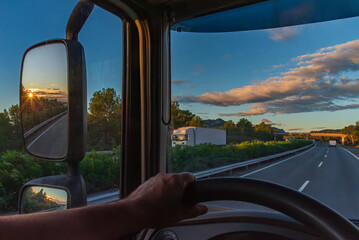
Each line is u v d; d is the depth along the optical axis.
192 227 1.32
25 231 0.40
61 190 1.34
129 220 0.52
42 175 1.29
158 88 1.86
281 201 0.63
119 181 1.83
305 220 0.61
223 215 1.27
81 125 1.28
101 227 0.47
